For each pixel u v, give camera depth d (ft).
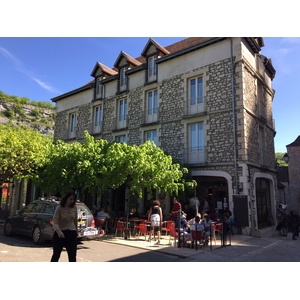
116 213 46.78
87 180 35.37
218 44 45.55
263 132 50.60
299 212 80.23
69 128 71.20
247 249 28.68
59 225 15.93
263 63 53.83
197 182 45.98
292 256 26.25
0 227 42.96
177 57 50.47
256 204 43.47
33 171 43.80
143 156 34.12
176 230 29.99
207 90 45.60
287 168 94.02
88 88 67.41
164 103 50.90
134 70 56.49
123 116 58.75
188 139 46.96
